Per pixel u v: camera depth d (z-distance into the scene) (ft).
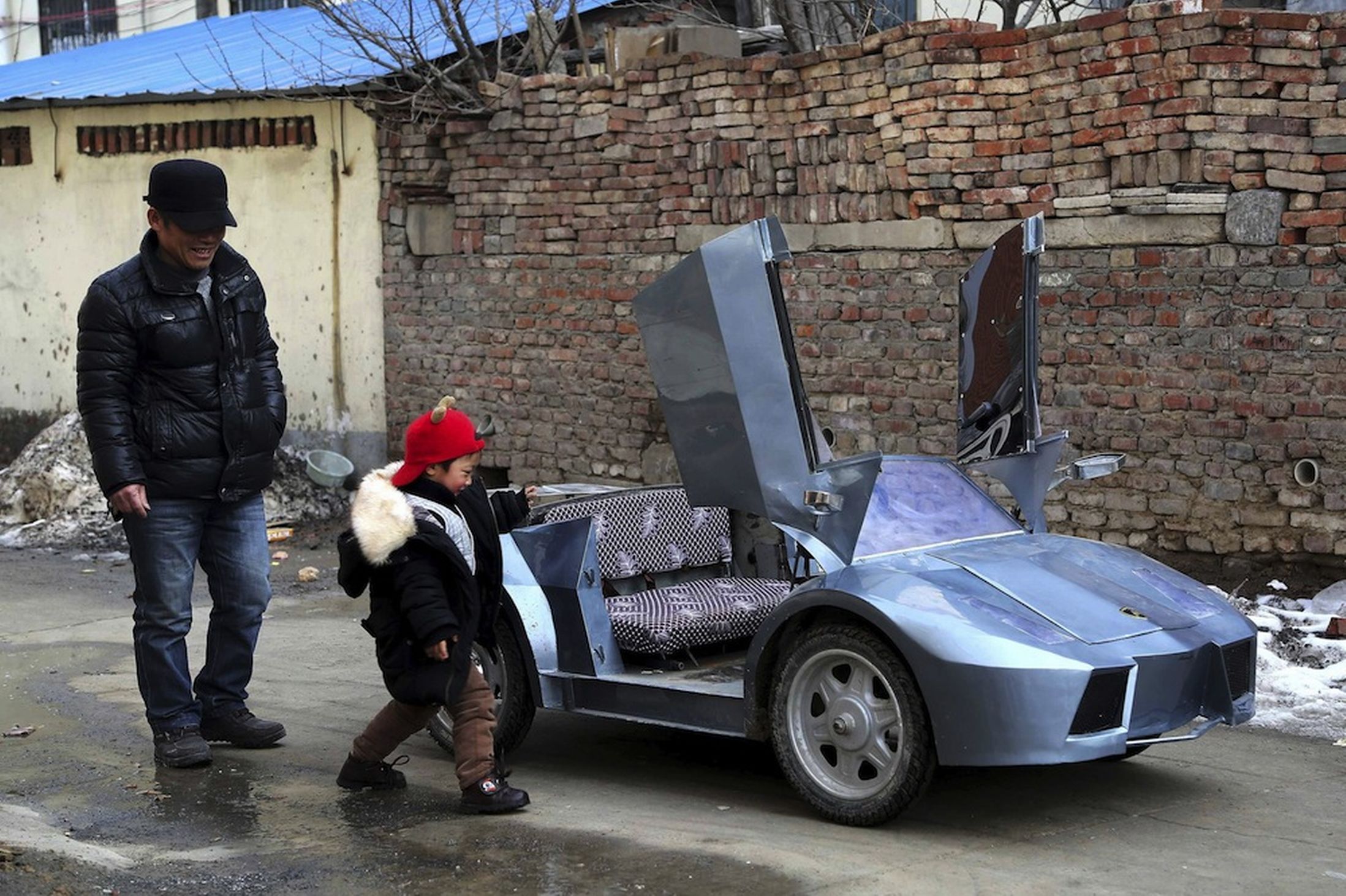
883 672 17.58
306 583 36.27
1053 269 31.83
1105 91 30.48
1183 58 29.27
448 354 43.42
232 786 20.52
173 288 21.16
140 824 18.83
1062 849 17.19
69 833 18.45
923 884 15.94
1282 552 29.25
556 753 22.26
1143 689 17.61
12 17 76.69
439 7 42.22
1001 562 19.63
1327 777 20.26
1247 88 28.91
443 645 18.17
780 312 19.02
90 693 26.02
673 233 38.17
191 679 26.23
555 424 41.22
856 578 18.54
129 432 21.15
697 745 22.62
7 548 42.16
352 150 44.78
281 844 17.88
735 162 36.70
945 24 32.63
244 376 21.89
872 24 43.80
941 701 17.07
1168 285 30.25
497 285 42.06
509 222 41.60
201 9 71.26
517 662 21.12
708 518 24.07
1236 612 19.70
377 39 44.01
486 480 43.27
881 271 34.55
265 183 46.85
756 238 18.89
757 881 16.12
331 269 45.73
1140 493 30.91
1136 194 30.25
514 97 40.88
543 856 17.13
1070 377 31.76
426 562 18.28
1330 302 28.37
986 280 22.24
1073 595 18.67
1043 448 21.76
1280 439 29.07
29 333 53.47
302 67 48.24
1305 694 23.73
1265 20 28.63
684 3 48.96
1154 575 20.21
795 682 18.52
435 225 43.37
